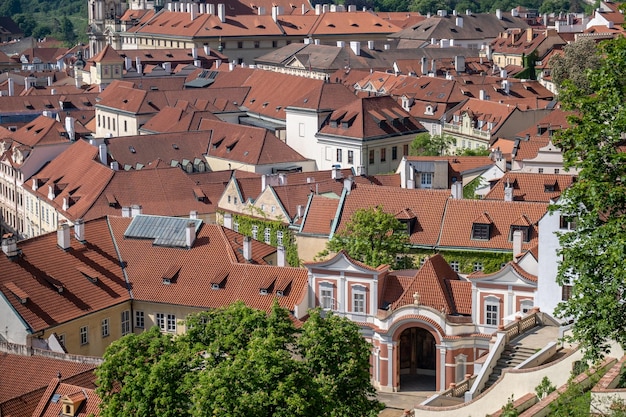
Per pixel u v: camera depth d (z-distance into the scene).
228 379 102.06
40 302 153.62
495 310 148.25
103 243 169.12
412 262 172.88
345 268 154.62
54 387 125.00
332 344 113.75
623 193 94.94
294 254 187.50
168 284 163.62
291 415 101.25
